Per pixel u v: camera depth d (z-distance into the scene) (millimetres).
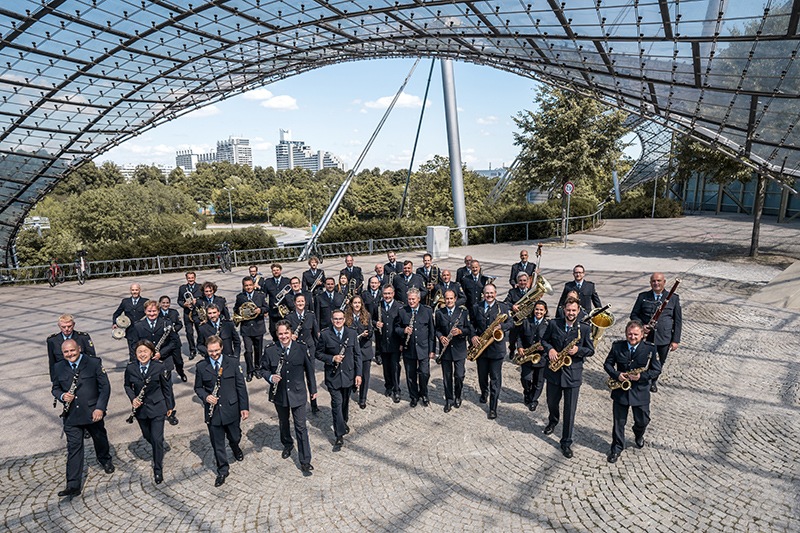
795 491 5680
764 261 18984
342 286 11195
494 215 28125
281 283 10961
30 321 14961
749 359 9680
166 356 8680
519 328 8078
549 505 5617
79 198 69875
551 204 30781
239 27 16844
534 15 12938
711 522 5234
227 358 6379
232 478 6410
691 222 33469
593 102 23547
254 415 8219
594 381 9062
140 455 7078
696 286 15547
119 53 17906
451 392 8055
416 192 64062
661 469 6227
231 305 15648
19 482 6500
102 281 21578
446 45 17703
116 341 12570
